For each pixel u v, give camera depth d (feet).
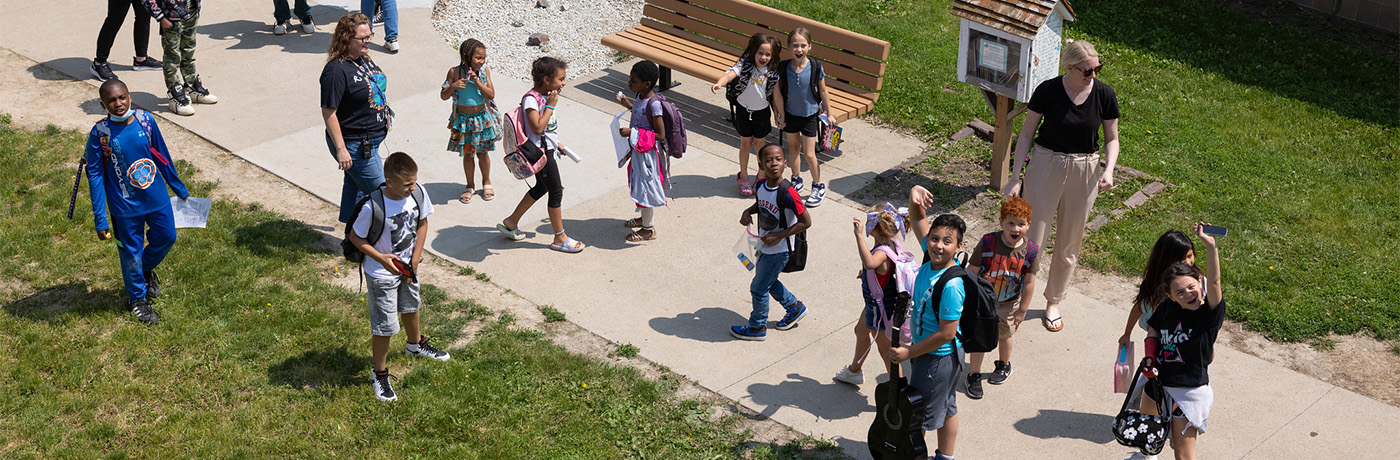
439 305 25.79
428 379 22.82
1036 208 24.81
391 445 20.84
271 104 36.68
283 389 22.25
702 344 24.81
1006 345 22.91
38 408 21.40
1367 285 27.07
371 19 43.01
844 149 35.06
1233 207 30.94
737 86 30.86
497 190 31.99
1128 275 27.91
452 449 20.71
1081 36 42.65
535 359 23.62
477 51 29.07
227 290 25.73
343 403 21.91
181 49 35.35
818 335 25.25
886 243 21.07
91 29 42.11
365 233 20.86
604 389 22.86
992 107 31.27
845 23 43.50
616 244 29.19
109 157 23.16
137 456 20.35
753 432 21.79
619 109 37.55
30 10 43.70
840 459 20.88
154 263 24.86
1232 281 27.37
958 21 44.11
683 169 33.65
